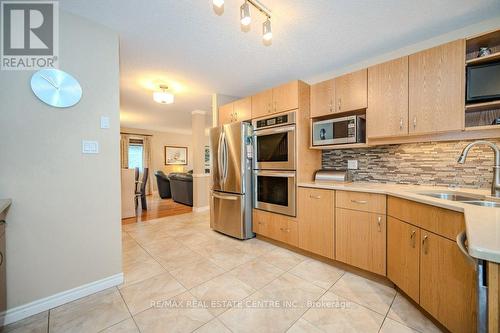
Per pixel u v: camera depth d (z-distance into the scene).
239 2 1.57
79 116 1.71
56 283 1.60
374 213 1.86
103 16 1.73
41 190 1.55
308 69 2.76
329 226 2.15
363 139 2.31
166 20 1.79
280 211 2.60
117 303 1.61
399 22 1.83
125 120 6.08
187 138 9.04
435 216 1.33
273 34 1.99
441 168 1.99
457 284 1.18
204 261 2.30
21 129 1.49
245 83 3.23
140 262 2.28
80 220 1.71
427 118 1.80
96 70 1.79
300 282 1.88
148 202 6.09
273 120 2.68
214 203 3.29
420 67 1.83
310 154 2.64
